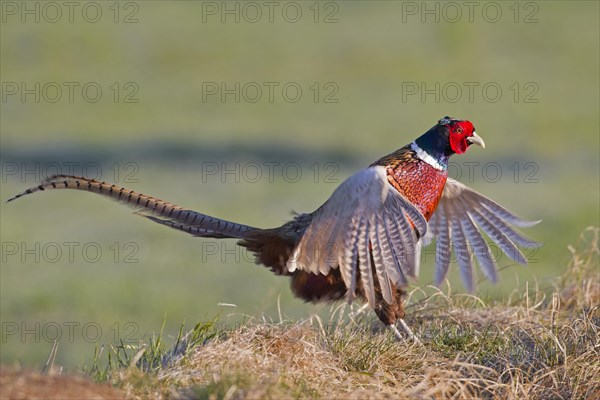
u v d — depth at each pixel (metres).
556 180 22.48
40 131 31.31
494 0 45.53
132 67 39.00
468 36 41.34
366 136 29.33
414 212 7.62
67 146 29.11
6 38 41.22
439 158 8.24
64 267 15.99
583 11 44.59
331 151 27.64
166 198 20.73
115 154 27.78
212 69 38.72
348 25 43.22
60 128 31.72
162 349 7.30
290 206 19.64
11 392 5.72
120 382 6.44
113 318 13.32
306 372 6.77
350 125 31.22
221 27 43.09
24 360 11.95
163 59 39.75
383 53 39.75
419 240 7.92
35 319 13.60
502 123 30.97
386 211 7.58
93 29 42.44
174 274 15.45
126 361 7.09
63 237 18.25
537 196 19.98
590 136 29.36
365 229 7.55
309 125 31.42
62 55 39.84
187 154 27.47
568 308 8.86
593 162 25.80
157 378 6.47
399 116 32.12
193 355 6.90
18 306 13.98
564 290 9.14
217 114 33.47
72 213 20.70
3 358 12.06
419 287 8.90
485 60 38.91
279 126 31.27
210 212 18.91
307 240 7.56
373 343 7.43
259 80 37.19
